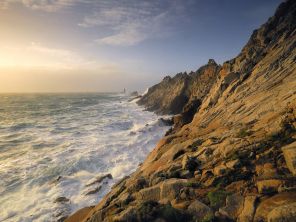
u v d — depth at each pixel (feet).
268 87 48.08
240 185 22.43
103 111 223.10
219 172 25.16
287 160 21.50
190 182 25.50
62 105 300.40
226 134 35.70
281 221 15.93
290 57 53.93
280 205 17.95
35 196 55.21
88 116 185.37
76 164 72.49
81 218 36.86
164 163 36.83
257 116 37.09
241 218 18.86
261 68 62.75
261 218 17.87
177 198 24.00
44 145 96.12
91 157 77.82
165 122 128.67
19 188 59.06
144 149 87.81
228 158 27.35
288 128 26.96
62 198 52.95
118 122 145.69
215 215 20.16
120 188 35.53
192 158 31.55
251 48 88.89
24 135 116.88
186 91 206.08
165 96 240.53
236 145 28.84
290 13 82.48
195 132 51.42
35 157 80.89
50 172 67.97
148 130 118.01
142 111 230.48
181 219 20.81
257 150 26.22
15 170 69.72
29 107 276.00
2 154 85.10
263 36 88.48
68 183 60.95
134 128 128.88
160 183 27.30
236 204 20.43
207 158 30.42
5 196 55.26
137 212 22.00
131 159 77.10
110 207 27.43
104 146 89.81
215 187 23.57
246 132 32.09
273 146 25.54
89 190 56.18
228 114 49.32
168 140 52.95
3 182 62.08
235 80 74.69
